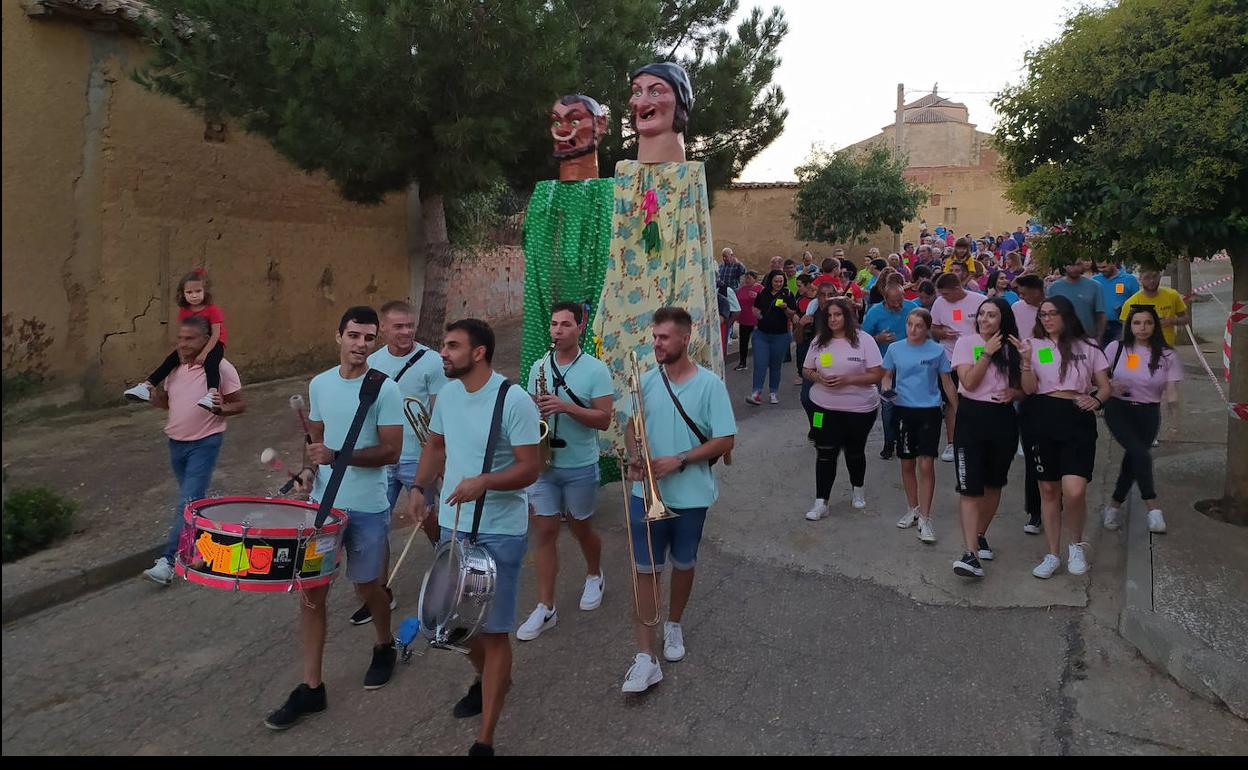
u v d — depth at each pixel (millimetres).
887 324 8398
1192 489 7000
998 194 35094
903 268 13453
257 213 11688
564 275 6945
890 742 3885
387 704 4227
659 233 6641
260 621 5188
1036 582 5590
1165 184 5219
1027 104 5992
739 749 3838
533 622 4906
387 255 14039
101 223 9828
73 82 9484
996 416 5578
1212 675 4199
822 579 5762
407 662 4645
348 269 13273
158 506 6906
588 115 6965
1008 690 4316
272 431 9359
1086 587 5484
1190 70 5316
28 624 5145
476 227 17062
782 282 11062
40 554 5883
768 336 11156
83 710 4188
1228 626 4688
